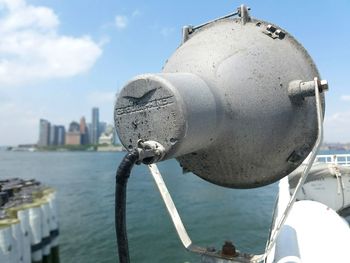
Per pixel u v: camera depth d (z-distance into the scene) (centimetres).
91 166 9969
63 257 1895
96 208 3259
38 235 1638
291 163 376
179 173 6144
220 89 336
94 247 2042
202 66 354
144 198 3691
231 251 356
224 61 351
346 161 896
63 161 13375
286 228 474
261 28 392
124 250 267
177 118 271
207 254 357
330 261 410
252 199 3459
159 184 382
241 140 342
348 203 839
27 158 16738
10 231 1316
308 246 431
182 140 276
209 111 303
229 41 373
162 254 1867
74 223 2648
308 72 381
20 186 2220
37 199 1828
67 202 3603
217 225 2450
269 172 371
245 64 351
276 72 357
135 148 270
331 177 835
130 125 295
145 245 2017
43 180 5881
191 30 427
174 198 3578
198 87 306
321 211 525
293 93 352
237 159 354
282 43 386
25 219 1539
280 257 418
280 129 351
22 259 1438
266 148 352
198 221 2577
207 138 318
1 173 7381
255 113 338
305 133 369
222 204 3219
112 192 4334
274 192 3888
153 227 2416
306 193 815
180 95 274
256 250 1892
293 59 377
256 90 343
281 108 350
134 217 2750
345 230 481
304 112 363
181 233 367
